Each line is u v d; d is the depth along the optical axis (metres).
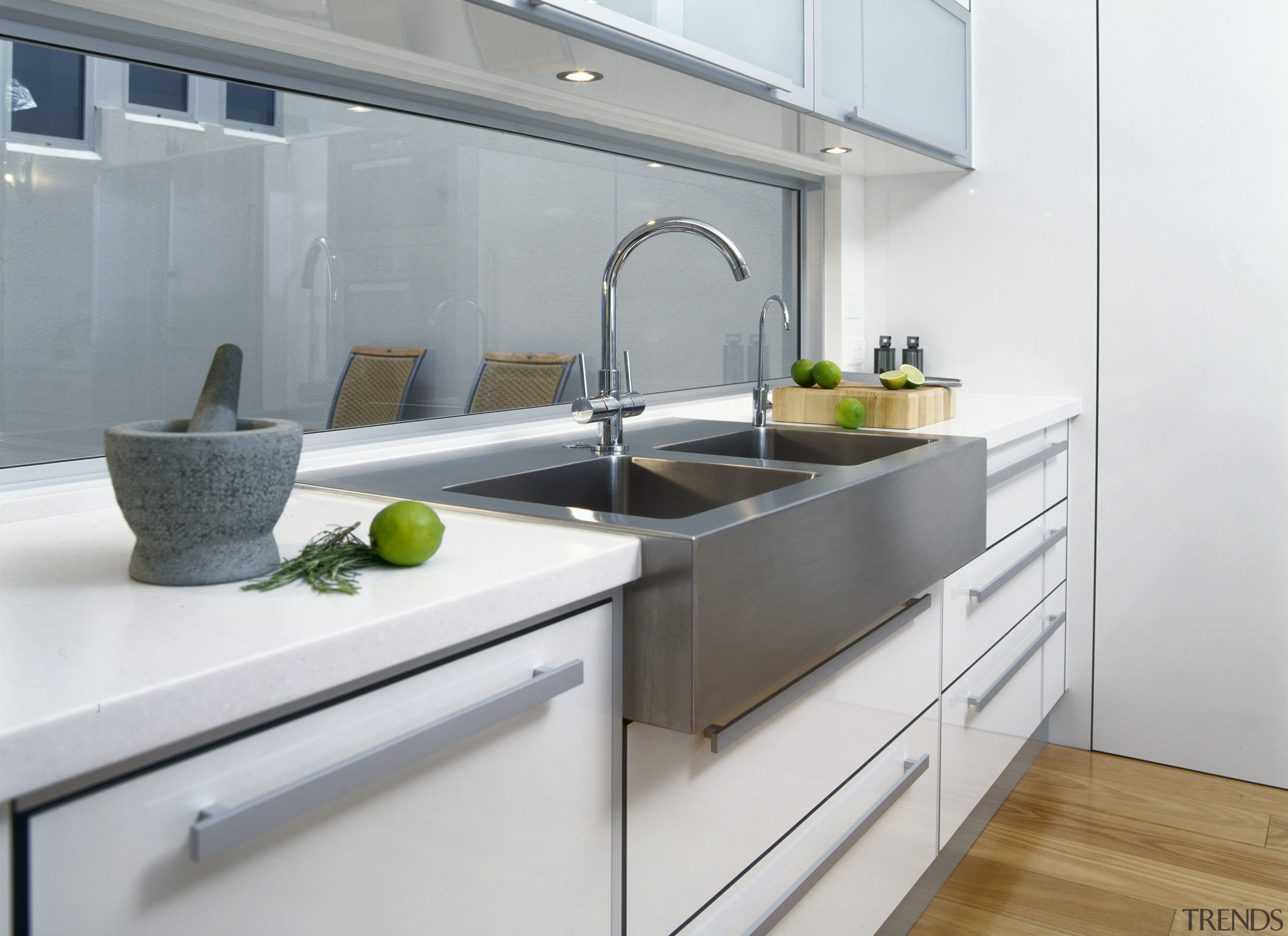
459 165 1.82
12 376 1.23
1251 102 2.40
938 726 1.86
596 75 1.67
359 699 0.77
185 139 1.38
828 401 2.16
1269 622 2.49
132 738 0.61
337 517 1.14
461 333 1.85
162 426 0.92
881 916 1.67
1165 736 2.66
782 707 1.24
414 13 1.32
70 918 0.60
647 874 1.08
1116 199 2.59
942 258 2.84
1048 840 2.27
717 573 1.02
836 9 2.06
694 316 2.50
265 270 1.51
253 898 0.70
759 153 2.48
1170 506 2.59
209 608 0.79
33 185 1.22
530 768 0.93
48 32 1.22
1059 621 2.65
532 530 1.07
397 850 0.81
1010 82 2.71
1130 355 2.60
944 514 1.65
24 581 0.87
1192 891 2.05
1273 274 2.41
